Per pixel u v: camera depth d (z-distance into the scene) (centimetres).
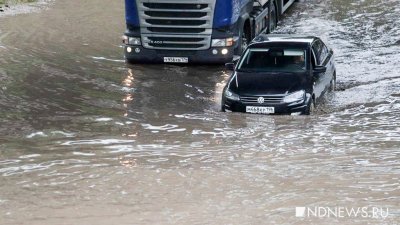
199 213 2878
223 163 3544
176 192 3136
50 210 2952
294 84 4606
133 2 5903
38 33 7162
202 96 5038
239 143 3900
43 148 3844
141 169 3469
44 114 4503
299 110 4503
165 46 5941
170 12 5869
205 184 3238
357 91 5197
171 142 3938
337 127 4219
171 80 5506
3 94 4966
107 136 4056
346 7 8525
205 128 4212
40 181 3325
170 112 4584
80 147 3853
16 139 4003
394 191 3116
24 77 5459
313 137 4003
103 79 5472
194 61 5953
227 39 5875
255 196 3070
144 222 2797
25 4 8862
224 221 2791
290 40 5038
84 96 4956
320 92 4834
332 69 5272
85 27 7512
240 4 6072
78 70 5728
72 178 3359
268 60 4853
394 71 5756
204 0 5803
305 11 8356
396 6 8488
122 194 3127
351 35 7069
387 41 6800
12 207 2994
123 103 4794
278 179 3294
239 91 4591
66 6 8800
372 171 3394
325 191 3122
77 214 2897
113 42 6800
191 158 3638
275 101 4512
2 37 6950
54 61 6006
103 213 2905
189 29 5888
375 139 3944
